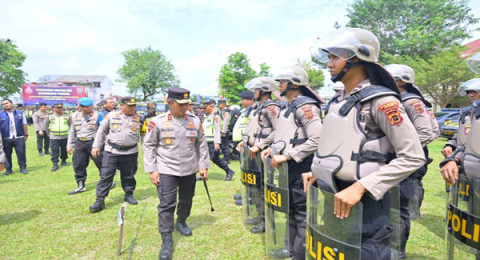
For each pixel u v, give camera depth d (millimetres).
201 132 3439
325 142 1532
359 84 1491
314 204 1555
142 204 4652
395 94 1358
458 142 2861
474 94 3049
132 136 4520
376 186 1288
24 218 4059
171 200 3061
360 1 29094
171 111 3182
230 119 8633
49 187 5734
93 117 5348
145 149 3105
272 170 2633
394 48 26562
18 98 44656
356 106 1423
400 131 1296
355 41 1427
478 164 2105
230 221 3857
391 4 27359
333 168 1446
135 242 3320
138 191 5422
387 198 1566
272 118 3383
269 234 2680
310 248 1602
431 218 3840
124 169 4586
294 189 2598
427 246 3080
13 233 3576
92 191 5414
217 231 3555
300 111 2576
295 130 2631
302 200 2559
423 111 2506
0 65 39562
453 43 23578
